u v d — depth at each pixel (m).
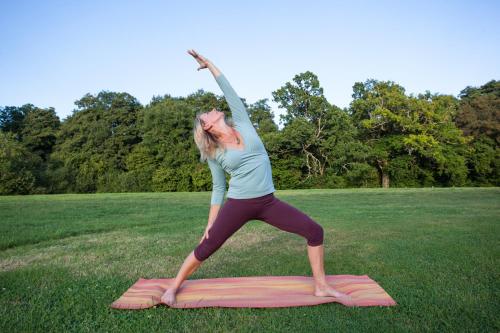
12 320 2.98
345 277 4.05
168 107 39.19
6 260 5.01
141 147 39.22
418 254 5.13
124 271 4.47
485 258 4.85
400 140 36.53
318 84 35.44
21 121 46.59
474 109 39.91
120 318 3.06
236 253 5.44
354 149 34.69
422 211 10.76
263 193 3.27
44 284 3.90
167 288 3.73
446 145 36.97
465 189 22.08
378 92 37.09
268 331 2.80
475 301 3.34
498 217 9.17
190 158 37.53
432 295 3.50
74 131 42.31
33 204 13.23
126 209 11.66
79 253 5.44
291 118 36.44
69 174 35.81
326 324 2.89
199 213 10.61
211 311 3.21
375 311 3.16
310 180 35.59
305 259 5.02
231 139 3.21
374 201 14.75
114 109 42.47
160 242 6.27
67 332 2.81
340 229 7.41
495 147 38.75
